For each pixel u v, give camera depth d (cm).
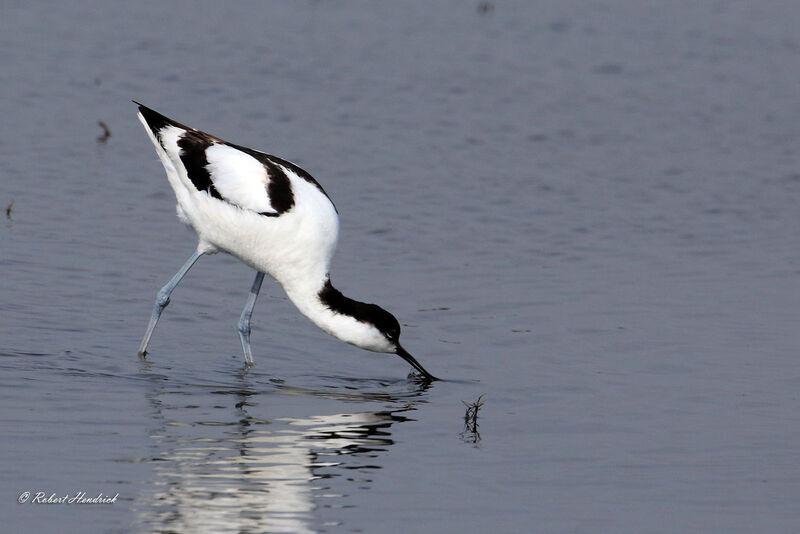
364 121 2002
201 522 775
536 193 1722
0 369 1052
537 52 2484
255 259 1151
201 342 1195
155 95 2059
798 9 2911
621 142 1978
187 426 952
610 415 1018
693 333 1236
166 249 1451
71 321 1200
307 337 1241
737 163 1902
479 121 2042
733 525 801
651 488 859
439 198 1680
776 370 1131
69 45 2314
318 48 2414
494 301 1330
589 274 1427
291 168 1176
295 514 793
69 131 1870
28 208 1534
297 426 969
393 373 1145
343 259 1449
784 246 1544
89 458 870
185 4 2689
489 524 791
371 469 880
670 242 1552
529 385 1099
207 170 1137
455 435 964
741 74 2405
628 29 2694
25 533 751
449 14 2750
